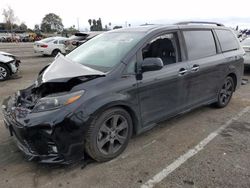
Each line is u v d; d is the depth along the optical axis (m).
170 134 4.30
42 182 3.05
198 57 4.64
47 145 3.04
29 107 3.20
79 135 3.07
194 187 2.95
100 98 3.18
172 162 3.45
